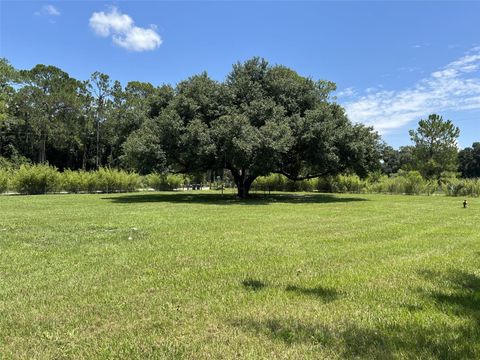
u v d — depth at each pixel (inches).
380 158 1147.3
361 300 198.2
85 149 2731.3
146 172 1024.2
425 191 1449.3
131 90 2674.7
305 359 136.7
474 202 949.8
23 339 153.4
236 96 1119.0
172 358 137.6
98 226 463.2
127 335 156.3
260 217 573.6
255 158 948.6
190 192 1558.8
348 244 353.4
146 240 371.6
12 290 214.2
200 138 934.4
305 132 1020.5
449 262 281.0
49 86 2442.2
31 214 605.9
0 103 1863.9
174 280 234.1
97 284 226.4
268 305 190.2
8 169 1531.7
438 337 153.7
